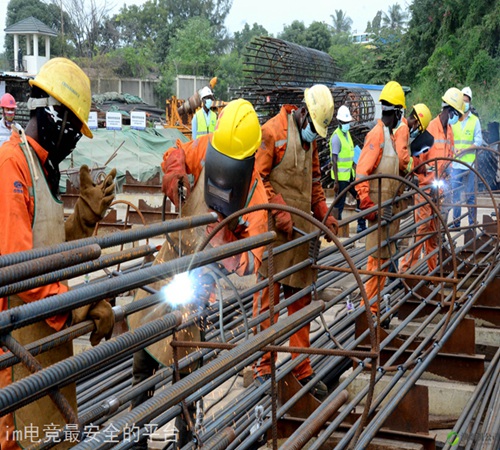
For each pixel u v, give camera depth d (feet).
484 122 82.74
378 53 161.17
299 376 17.35
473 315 22.68
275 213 16.63
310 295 18.11
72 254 7.64
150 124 91.81
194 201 14.69
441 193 27.99
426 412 15.20
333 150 44.68
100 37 193.88
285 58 56.90
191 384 8.32
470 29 91.56
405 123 24.71
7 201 10.00
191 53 200.54
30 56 170.09
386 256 22.08
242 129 13.43
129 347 8.33
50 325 10.49
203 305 13.99
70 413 7.45
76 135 11.00
